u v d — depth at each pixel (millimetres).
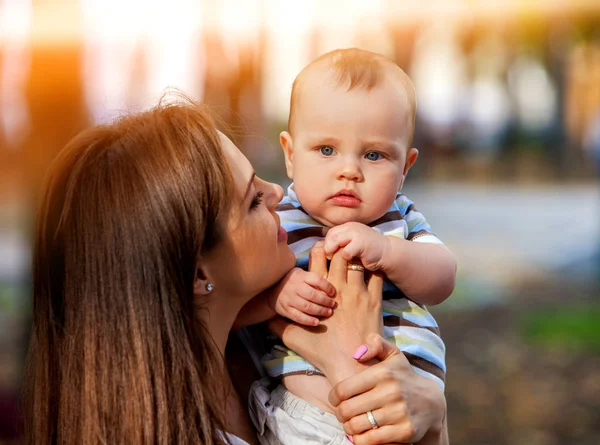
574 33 19156
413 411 1758
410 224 2154
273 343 2045
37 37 4422
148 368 1633
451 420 6691
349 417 1763
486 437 6348
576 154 22000
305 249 2029
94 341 1664
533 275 10625
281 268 1881
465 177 20047
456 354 8109
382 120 1954
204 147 1722
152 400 1629
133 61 6191
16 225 12852
